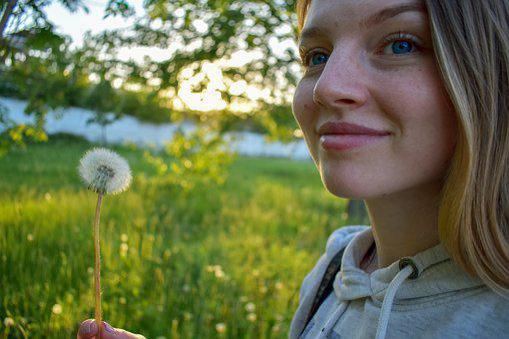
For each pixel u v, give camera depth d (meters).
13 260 2.87
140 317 2.64
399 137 0.74
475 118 0.69
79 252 3.38
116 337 0.89
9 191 5.38
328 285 1.18
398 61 0.74
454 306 0.75
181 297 2.94
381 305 0.86
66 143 13.37
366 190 0.75
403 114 0.73
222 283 3.42
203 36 3.99
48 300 2.54
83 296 2.63
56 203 4.96
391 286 0.82
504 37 0.69
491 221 0.69
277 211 7.45
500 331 0.68
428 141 0.73
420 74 0.73
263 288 3.28
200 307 2.88
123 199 6.04
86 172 0.83
